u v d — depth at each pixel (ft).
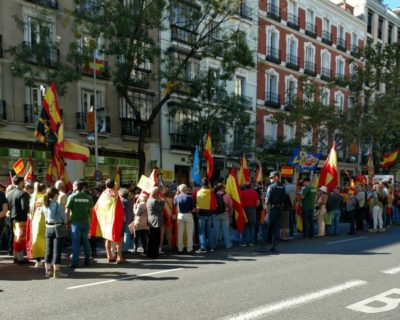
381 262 28.73
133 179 78.48
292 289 21.27
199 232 33.81
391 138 86.43
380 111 79.82
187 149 83.51
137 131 76.95
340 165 119.03
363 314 17.37
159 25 55.47
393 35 150.92
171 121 82.28
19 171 40.91
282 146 88.89
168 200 34.50
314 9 116.78
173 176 75.77
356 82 83.46
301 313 17.40
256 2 99.25
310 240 40.86
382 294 20.39
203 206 33.53
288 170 69.26
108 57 72.84
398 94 82.17
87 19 53.52
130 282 22.97
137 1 52.75
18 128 63.52
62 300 19.43
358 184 51.93
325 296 19.98
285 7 108.06
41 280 23.62
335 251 33.71
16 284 22.65
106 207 28.91
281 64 106.63
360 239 41.60
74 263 27.30
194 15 58.29
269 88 104.99
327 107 80.23
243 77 96.94
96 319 16.65
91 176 71.31
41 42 57.31
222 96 68.13
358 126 79.05
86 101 72.33
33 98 65.36
